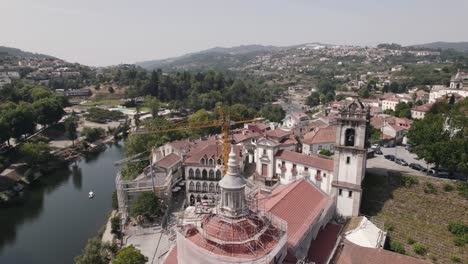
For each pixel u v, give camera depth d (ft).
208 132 630.33
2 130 537.65
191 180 382.63
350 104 254.27
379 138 467.11
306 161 345.72
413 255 244.83
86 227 359.46
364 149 251.80
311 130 523.70
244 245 141.49
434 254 242.37
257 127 575.38
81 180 497.05
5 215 389.80
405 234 259.60
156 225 334.65
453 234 252.62
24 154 517.96
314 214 212.02
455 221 260.42
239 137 496.64
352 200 263.90
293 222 193.47
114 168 551.18
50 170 531.91
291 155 362.94
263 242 148.25
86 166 563.89
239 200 152.97
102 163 579.48
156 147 483.51
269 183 379.76
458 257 235.40
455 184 283.59
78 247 322.55
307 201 222.89
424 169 336.08
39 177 505.66
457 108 414.00
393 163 360.07
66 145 655.35
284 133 459.73
